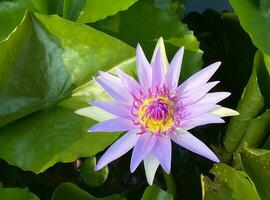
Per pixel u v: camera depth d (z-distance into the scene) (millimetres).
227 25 380
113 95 280
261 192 288
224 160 342
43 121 307
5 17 320
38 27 292
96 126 267
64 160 289
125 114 281
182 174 342
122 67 302
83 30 293
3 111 302
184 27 327
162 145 274
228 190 301
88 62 304
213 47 386
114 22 329
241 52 370
